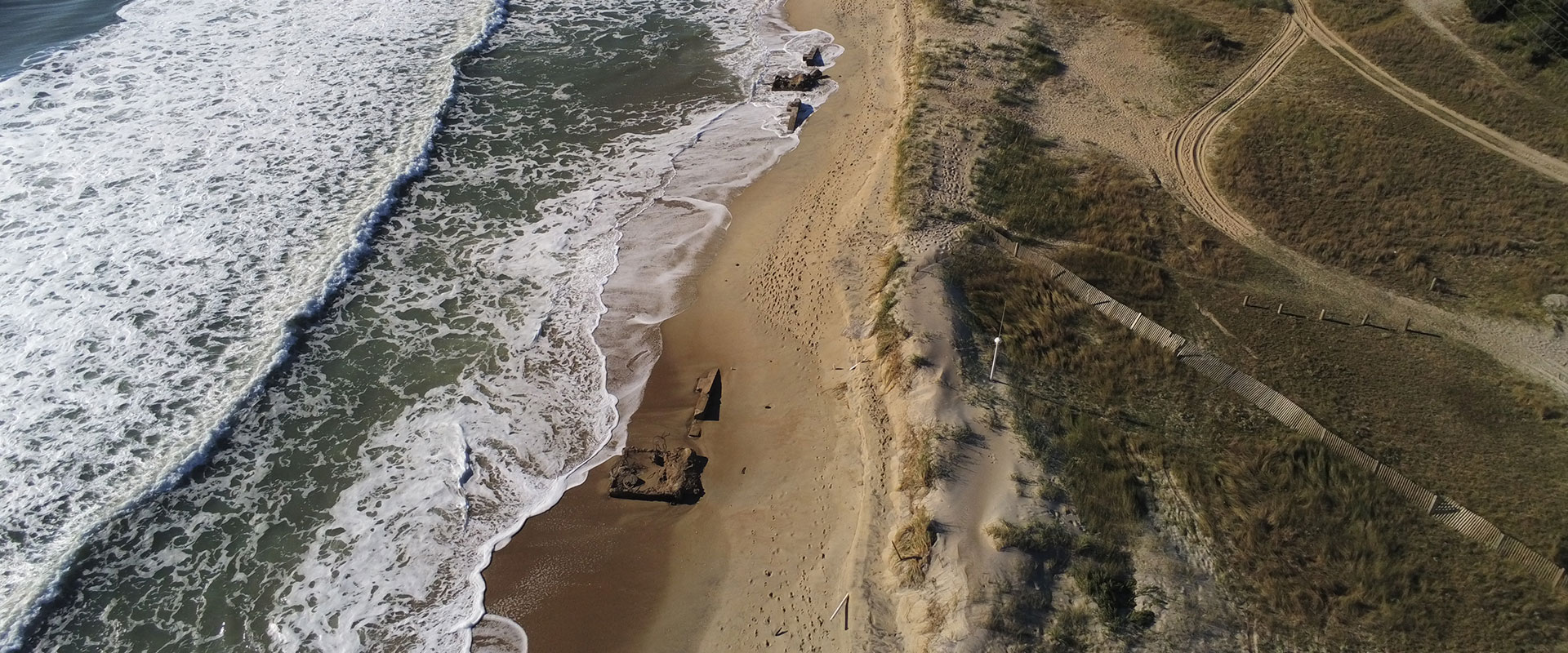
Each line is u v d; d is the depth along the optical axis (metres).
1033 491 18.78
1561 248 25.81
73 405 21.64
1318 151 30.23
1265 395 21.30
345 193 28.53
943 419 20.09
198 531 19.28
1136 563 17.73
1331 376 22.22
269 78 33.78
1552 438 20.64
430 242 27.05
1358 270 25.66
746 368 23.03
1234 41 37.06
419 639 17.48
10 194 27.38
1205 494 19.14
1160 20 38.56
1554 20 33.03
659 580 18.39
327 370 22.89
